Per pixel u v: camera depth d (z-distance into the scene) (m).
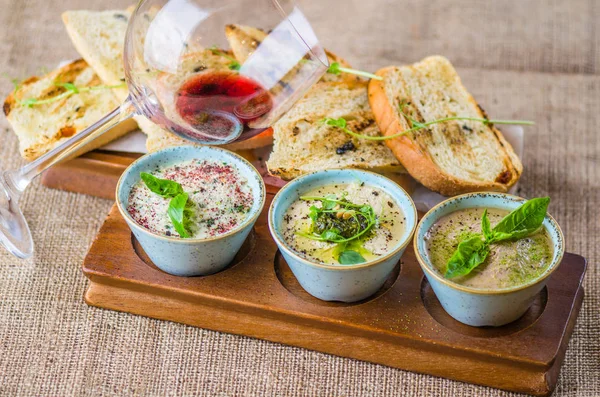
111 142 0.74
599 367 0.63
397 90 0.74
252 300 0.63
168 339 0.64
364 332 0.62
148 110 0.66
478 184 0.70
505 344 0.61
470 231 0.62
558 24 0.94
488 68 0.89
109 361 0.63
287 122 0.73
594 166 0.79
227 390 0.62
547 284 0.63
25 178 0.71
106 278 0.64
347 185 0.65
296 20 0.67
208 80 0.64
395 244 0.61
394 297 0.63
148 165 0.66
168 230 0.62
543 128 0.82
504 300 0.58
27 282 0.67
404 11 0.96
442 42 0.92
